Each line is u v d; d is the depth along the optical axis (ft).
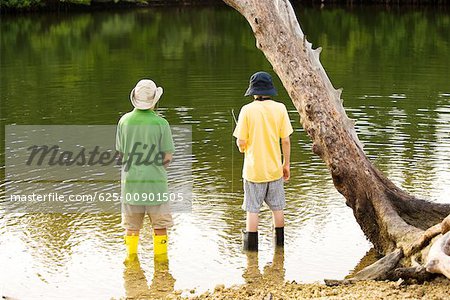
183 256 29.19
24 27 132.05
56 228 32.19
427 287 24.22
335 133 30.25
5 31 124.77
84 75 75.46
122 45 103.24
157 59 87.81
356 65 79.05
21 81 71.97
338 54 88.89
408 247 26.40
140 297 25.55
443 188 36.60
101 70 78.89
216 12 162.71
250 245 29.63
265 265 28.27
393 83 67.15
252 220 29.63
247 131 29.43
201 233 31.50
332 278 26.91
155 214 29.04
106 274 27.55
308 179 38.75
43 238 31.04
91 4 176.24
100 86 68.39
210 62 84.38
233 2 32.65
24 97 63.10
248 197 29.71
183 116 53.98
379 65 78.74
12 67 81.87
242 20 142.10
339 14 149.89
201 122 52.03
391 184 30.76
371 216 29.71
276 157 29.55
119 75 75.15
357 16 144.56
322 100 30.66
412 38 103.86
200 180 38.75
